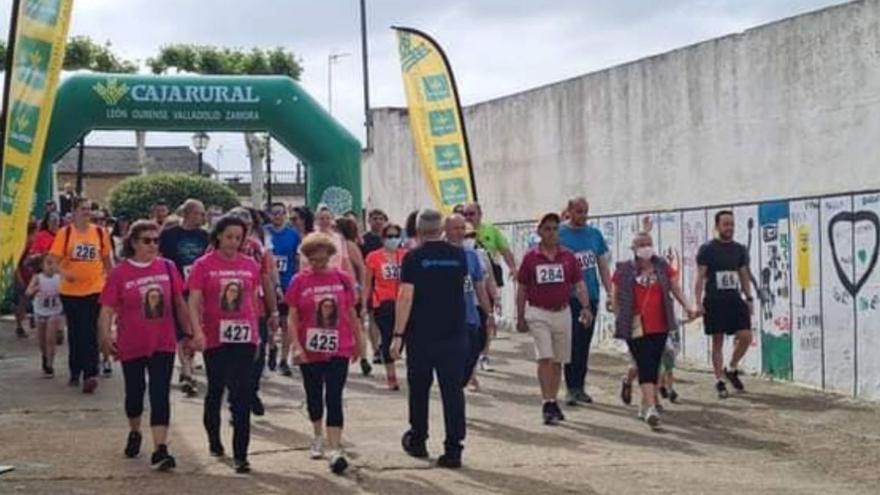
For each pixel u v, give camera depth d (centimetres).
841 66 1505
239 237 1028
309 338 1030
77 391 1471
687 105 1842
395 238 1527
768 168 1655
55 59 998
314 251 1030
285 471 1018
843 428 1264
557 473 1023
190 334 1018
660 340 1262
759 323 1667
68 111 2330
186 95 2383
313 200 2464
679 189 1869
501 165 2495
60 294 1488
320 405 1059
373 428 1238
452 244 1070
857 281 1457
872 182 1454
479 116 2581
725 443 1180
